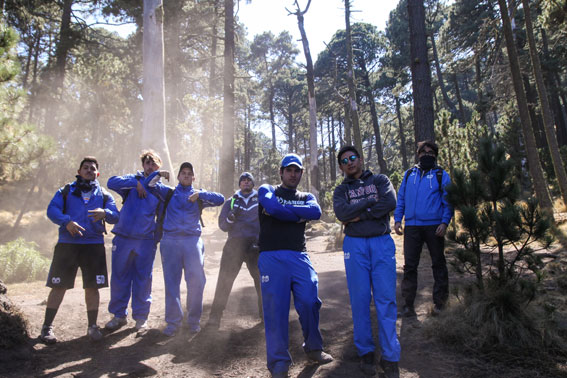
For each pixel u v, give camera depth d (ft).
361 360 10.48
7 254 25.07
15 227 43.86
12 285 22.98
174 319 13.93
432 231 14.67
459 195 14.03
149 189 14.78
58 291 13.14
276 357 9.93
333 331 13.67
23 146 18.08
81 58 61.00
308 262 10.84
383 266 10.60
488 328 11.65
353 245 10.89
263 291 10.43
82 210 13.52
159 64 33.19
